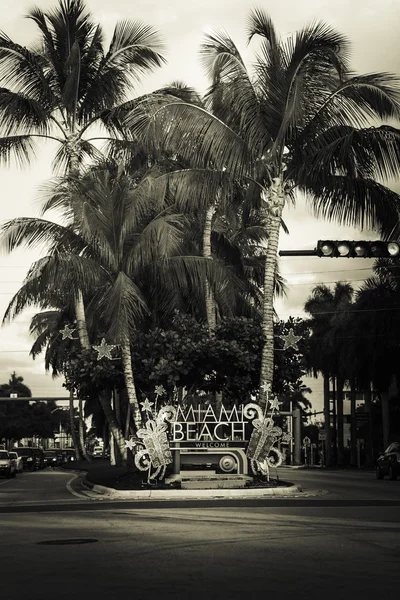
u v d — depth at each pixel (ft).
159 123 89.35
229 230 136.05
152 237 96.12
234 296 112.57
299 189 92.79
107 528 52.54
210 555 39.58
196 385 105.40
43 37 117.60
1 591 30.91
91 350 106.01
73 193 99.09
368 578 33.17
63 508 71.15
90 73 118.52
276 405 91.76
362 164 88.28
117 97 119.96
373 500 77.15
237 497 82.23
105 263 101.65
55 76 117.50
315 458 331.57
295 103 82.48
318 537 46.39
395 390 277.23
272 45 88.58
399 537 46.34
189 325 102.99
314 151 89.10
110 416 125.29
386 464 132.87
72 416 281.74
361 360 215.72
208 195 93.45
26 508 72.49
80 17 117.19
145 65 119.03
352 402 247.29
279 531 49.49
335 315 231.71
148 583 32.19
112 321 94.79
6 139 112.88
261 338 94.22
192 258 105.60
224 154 89.56
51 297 131.13
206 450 91.61
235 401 106.01
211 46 89.35
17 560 39.04
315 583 32.04
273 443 91.71
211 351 97.50
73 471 201.46
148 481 91.30
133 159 118.93
